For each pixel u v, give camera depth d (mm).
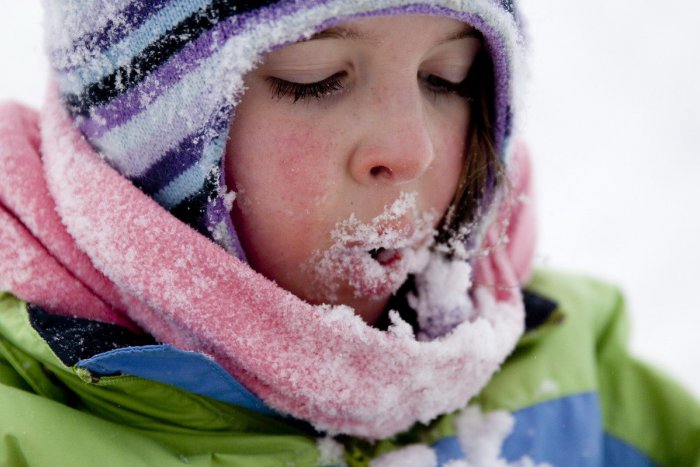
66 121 635
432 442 658
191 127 596
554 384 693
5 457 589
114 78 604
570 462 674
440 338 639
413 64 593
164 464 604
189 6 583
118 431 608
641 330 1002
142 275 601
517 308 680
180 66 589
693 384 933
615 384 724
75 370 581
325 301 631
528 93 653
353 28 580
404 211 617
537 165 1236
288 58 587
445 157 636
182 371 598
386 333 619
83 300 616
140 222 602
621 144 1278
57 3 618
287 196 608
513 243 726
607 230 1131
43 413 602
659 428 707
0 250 618
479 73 646
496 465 658
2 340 617
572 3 1527
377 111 596
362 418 622
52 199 624
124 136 612
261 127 601
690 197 1188
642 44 1453
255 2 574
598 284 777
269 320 606
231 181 612
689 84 1381
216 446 618
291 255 620
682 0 1525
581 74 1397
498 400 682
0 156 629
